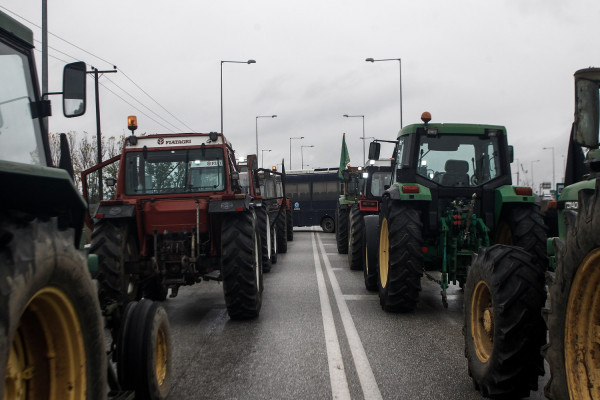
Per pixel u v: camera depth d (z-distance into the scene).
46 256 2.18
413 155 7.21
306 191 26.59
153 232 6.94
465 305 4.48
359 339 5.84
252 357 5.23
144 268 6.91
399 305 6.96
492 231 7.07
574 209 3.23
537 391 4.22
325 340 5.80
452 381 4.49
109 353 3.79
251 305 6.69
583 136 3.10
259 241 7.57
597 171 3.32
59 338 2.46
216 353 5.39
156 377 3.75
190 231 6.97
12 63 3.14
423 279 10.22
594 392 2.83
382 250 7.85
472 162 7.25
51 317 2.41
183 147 7.41
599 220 2.64
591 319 2.89
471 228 6.77
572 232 2.91
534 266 3.90
